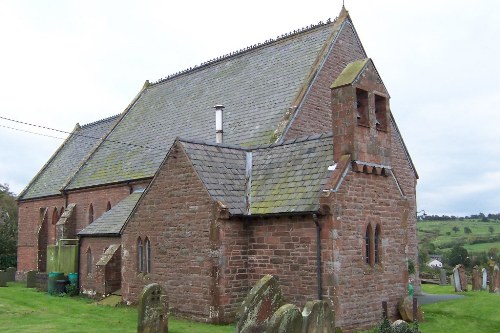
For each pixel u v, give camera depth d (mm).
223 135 30672
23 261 49625
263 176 22969
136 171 35250
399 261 22828
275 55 34781
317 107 29391
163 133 37219
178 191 22812
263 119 29562
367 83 21688
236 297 21203
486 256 88438
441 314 25203
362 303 20406
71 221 40812
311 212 19609
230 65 38344
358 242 20547
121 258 27312
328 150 21875
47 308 25531
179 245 22547
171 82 44406
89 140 49375
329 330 15023
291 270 20359
